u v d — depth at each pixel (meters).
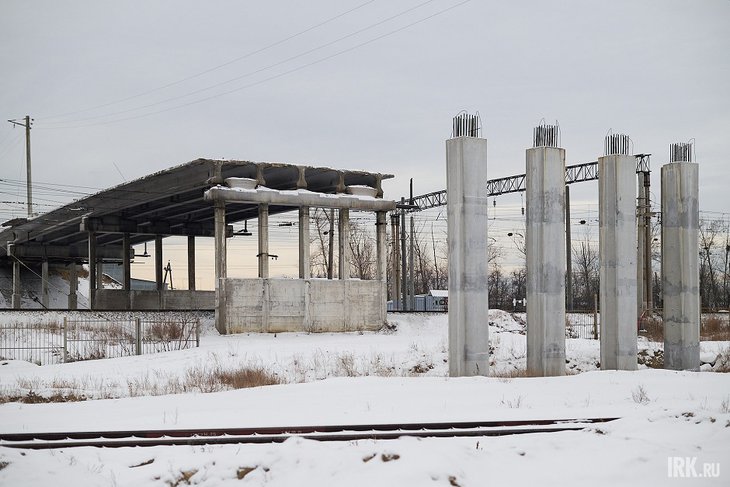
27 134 85.12
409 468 11.45
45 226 71.31
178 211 62.78
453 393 21.55
